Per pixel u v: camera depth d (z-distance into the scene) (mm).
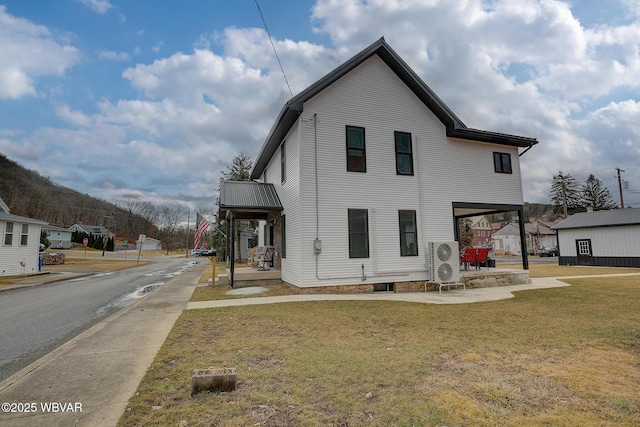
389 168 11328
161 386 3301
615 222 21047
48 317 7629
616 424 2521
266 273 12227
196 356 4207
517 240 49656
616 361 3916
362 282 10492
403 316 6609
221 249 32844
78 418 2701
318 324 5945
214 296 9602
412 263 11164
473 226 62312
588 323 5844
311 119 10516
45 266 26469
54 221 66625
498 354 4176
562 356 4094
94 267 25844
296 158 10688
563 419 2586
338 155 10719
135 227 81000
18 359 4652
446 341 4789
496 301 8461
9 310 8555
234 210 12094
